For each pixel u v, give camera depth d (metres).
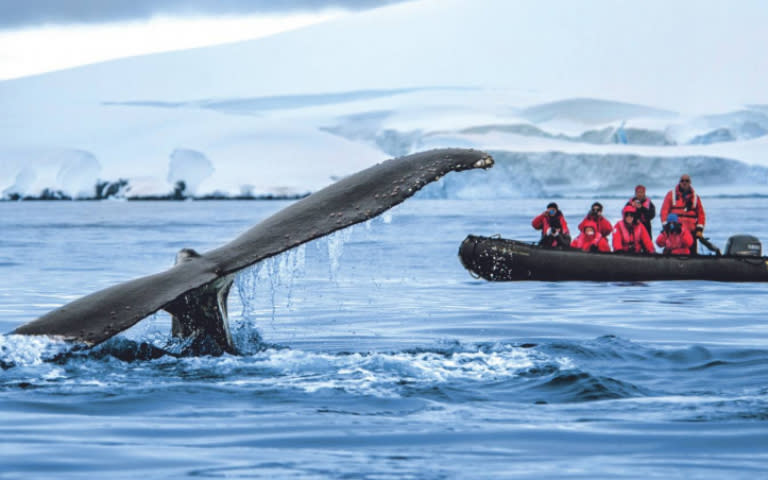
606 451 22.02
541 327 50.19
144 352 30.31
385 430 23.84
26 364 26.78
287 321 52.03
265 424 24.38
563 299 65.06
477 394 27.75
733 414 25.47
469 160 29.03
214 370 29.41
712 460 21.28
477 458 21.44
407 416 25.25
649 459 21.34
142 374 28.72
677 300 64.69
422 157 29.52
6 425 24.20
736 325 51.41
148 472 20.33
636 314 56.25
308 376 29.22
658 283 77.50
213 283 29.25
